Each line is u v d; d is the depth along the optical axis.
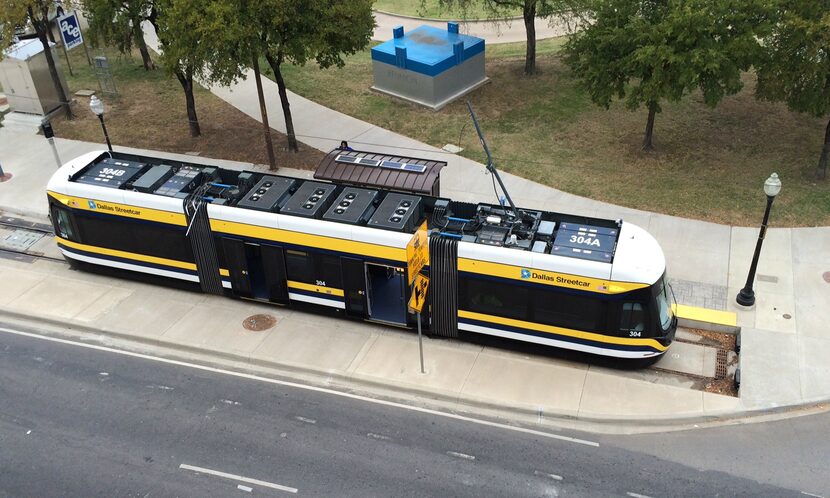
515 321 16.06
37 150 26.42
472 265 15.80
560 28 37.47
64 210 19.12
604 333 15.42
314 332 17.52
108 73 30.08
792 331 16.64
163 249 18.67
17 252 21.03
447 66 28.38
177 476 13.63
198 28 20.83
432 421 14.86
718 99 21.86
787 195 21.58
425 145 25.83
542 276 15.37
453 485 13.23
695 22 20.81
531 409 14.97
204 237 17.95
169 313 18.34
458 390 15.51
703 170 23.22
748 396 15.02
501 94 29.45
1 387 16.14
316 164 24.72
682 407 14.86
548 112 27.75
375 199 17.66
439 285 16.27
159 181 18.78
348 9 22.80
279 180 18.58
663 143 25.02
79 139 27.09
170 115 28.91
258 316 18.16
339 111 28.75
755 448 13.93
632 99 22.52
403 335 17.31
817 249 19.30
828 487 13.01
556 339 15.93
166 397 15.71
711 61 20.61
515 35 37.44
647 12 22.84
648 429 14.55
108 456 14.18
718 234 20.08
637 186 22.56
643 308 14.95
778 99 21.33
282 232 17.12
